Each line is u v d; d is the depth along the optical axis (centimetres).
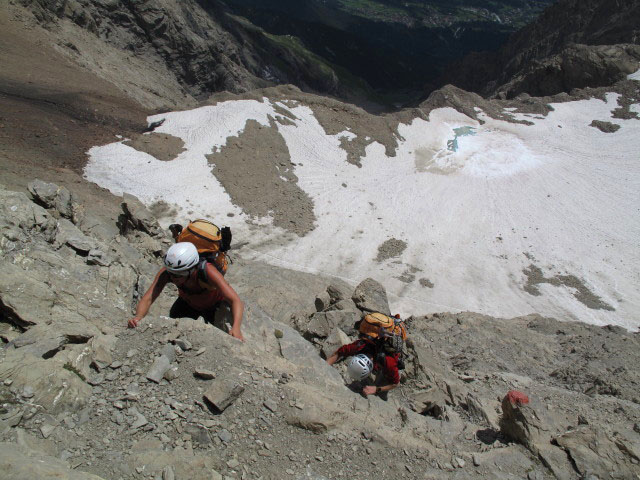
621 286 4175
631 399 1155
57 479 427
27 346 612
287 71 17350
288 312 1816
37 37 6088
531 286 4134
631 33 9781
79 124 4428
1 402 530
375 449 641
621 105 7281
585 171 5903
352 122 6059
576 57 8500
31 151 3619
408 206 5050
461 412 887
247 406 633
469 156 6056
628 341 1956
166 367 640
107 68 7062
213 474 528
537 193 5525
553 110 7194
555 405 955
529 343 1856
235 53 13638
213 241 664
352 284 3688
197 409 607
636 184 5641
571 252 4616
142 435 559
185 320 712
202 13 13588
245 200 4300
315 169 5169
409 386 956
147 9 9175
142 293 966
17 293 692
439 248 4503
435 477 623
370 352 852
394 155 5866
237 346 714
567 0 13350
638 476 664
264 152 4959
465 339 1750
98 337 659
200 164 4472
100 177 3816
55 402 553
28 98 4494
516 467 674
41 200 1448
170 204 3897
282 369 730
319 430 635
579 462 681
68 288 837
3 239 848
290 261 3822
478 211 5159
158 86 8200
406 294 3759
